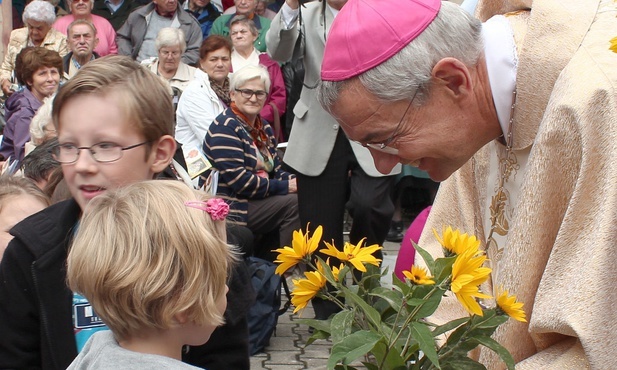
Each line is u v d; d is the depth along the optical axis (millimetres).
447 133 1661
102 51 7805
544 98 1604
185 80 6527
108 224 1442
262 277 4145
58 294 1776
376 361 1443
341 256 1454
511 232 1532
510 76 1639
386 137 1676
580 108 1419
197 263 1436
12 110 5629
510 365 1359
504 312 1377
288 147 4336
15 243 1812
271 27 4230
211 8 8266
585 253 1375
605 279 1346
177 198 1492
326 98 1705
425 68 1608
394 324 1351
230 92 4926
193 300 1425
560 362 1404
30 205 2404
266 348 4258
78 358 1517
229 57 5738
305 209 4324
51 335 1772
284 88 6680
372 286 1470
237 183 4730
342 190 4293
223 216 1520
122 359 1414
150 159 1825
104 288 1405
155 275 1396
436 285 1312
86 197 1769
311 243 1455
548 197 1473
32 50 5645
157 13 7766
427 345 1283
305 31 4188
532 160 1499
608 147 1380
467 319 1408
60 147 1791
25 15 7484
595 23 1606
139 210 1449
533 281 1492
